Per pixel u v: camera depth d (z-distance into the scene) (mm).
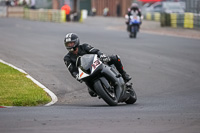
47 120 25188
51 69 55906
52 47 80312
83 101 39312
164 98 40688
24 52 71938
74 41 32875
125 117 26672
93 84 33438
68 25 160125
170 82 51312
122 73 36000
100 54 33188
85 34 113062
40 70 54688
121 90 33812
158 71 58344
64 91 44219
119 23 179500
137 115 27656
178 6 181125
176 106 33812
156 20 190250
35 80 46281
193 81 52281
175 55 73312
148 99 40094
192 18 131875
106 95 32562
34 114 27641
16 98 36906
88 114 27859
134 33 104000
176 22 141500
